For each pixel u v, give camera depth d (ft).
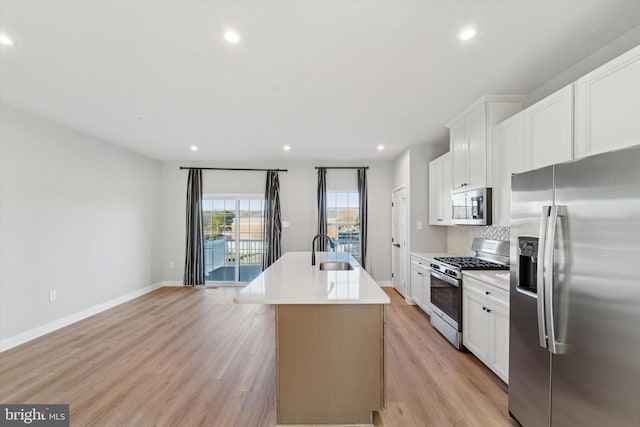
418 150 15.40
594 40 6.41
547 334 4.92
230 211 19.98
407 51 6.78
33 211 10.90
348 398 6.48
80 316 12.96
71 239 12.55
